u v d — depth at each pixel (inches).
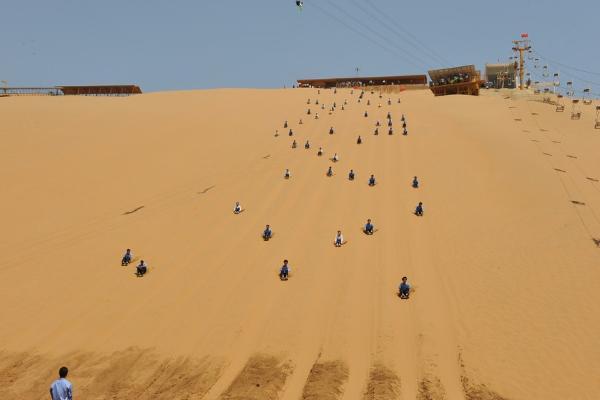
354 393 553.0
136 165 1558.8
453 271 852.0
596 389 534.3
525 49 3457.2
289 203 1242.6
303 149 1715.1
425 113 2193.7
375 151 1633.9
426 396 545.0
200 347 666.2
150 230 1099.9
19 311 767.1
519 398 532.1
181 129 1989.4
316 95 2797.7
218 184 1400.1
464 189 1243.2
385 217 1121.4
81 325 727.7
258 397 545.3
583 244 877.2
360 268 890.1
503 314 701.9
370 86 3722.9
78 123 2048.5
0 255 978.1
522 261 844.0
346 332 692.1
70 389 446.6
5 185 1349.7
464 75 3100.4
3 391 568.1
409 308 748.6
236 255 962.7
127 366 623.8
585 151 1642.5
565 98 3078.2
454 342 653.9
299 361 628.1
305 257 943.7
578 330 639.8
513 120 2177.7
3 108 2279.8
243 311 757.9
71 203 1262.3
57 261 950.4
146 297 812.0
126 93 3494.1
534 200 1115.3
